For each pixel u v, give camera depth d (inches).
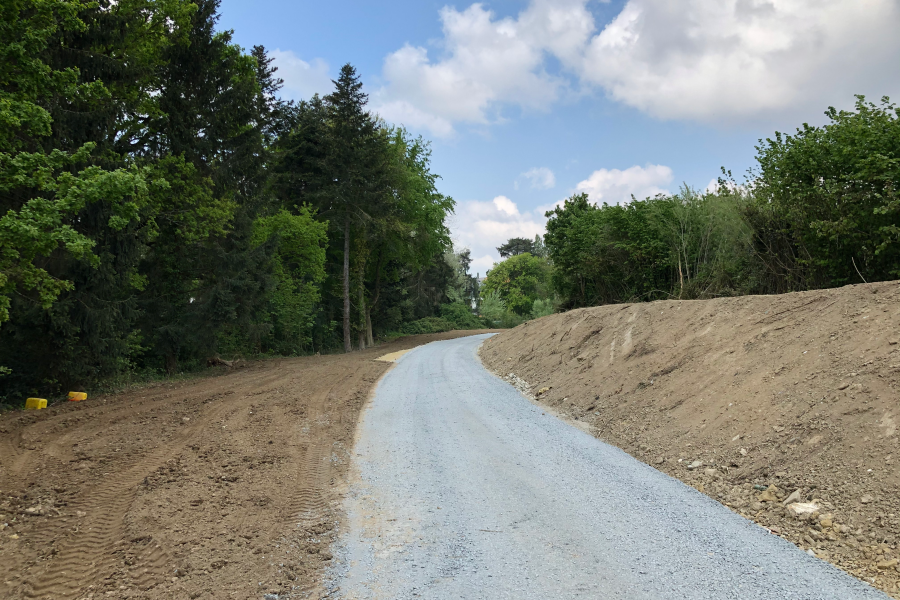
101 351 553.6
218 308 755.4
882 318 244.5
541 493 219.8
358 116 1229.1
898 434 180.2
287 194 1294.3
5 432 337.4
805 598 130.3
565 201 1272.1
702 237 657.6
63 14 445.4
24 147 444.8
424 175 1610.5
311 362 874.8
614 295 919.0
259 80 1189.1
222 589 146.8
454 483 238.7
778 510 183.5
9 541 180.1
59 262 506.6
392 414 403.9
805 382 240.7
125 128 689.0
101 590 146.6
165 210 691.4
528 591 140.9
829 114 426.9
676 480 228.7
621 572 148.9
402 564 161.2
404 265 1694.1
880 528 155.7
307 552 171.3
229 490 232.1
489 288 3275.1
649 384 353.7
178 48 717.3
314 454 295.1
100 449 297.9
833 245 397.7
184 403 447.8
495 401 444.5
